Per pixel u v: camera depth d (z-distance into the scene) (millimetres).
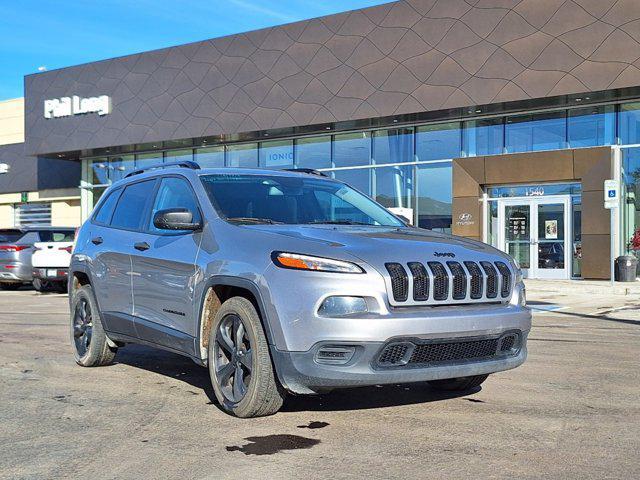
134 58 26125
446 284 4480
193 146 26844
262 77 23375
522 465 3764
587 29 18266
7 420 4812
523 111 20422
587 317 11453
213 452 4043
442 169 21797
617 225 18688
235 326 4742
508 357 4773
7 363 7000
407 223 6004
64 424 4699
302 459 3896
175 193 5820
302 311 4238
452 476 3596
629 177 19078
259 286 4461
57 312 12445
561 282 18422
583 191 18984
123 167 28906
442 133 21844
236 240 4848
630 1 17766
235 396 4719
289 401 5211
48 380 6152
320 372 4207
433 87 20375
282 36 23000
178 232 5484
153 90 25688
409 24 20750
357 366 4191
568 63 18516
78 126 27422
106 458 3965
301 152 24516
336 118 21984
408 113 20781
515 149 20703
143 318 5758
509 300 4852
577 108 19766
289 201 5652
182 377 6258
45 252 17078
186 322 5191
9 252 17984
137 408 5117
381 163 22891
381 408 5016
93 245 6598
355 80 21641
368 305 4230
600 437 4289
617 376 6184
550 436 4312
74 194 31031
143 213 6129
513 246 20797
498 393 5500
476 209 20672
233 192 5508
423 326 4254
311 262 4332
